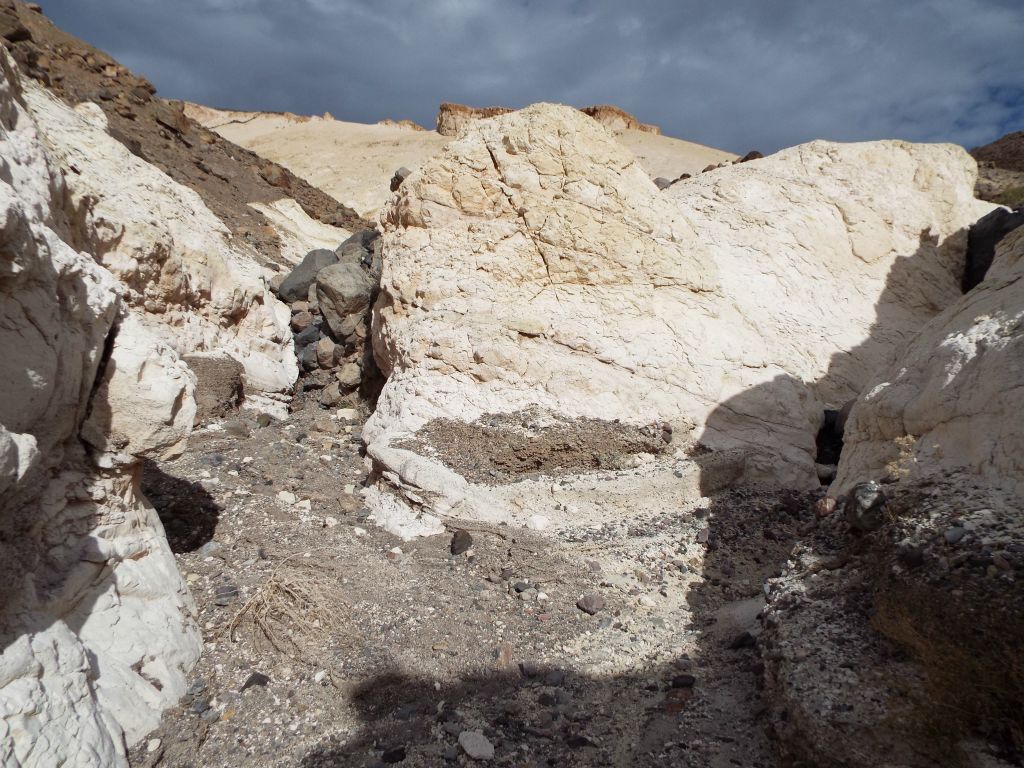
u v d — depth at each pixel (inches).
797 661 111.1
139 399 127.1
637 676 135.3
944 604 101.0
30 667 91.4
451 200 269.6
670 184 415.8
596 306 261.0
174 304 297.9
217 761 110.1
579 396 243.0
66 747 91.0
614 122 2394.2
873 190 334.3
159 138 695.1
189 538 177.3
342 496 213.8
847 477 160.6
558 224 260.8
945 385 137.7
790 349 282.2
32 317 102.8
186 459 225.3
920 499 123.1
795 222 320.5
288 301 399.2
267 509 197.3
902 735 93.2
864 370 289.0
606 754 113.0
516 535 185.8
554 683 132.2
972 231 337.7
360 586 160.1
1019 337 126.8
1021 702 88.8
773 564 185.2
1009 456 116.6
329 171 1780.3
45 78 560.4
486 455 226.1
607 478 216.2
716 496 219.6
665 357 254.5
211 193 658.2
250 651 136.3
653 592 170.7
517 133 264.1
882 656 106.1
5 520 101.0
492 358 245.6
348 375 332.5
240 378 306.2
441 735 117.1
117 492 129.5
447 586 164.2
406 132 2420.0
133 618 121.7
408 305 270.7
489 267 262.8
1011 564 98.7
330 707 123.4
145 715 112.1
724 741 114.1
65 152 276.7
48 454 112.7
